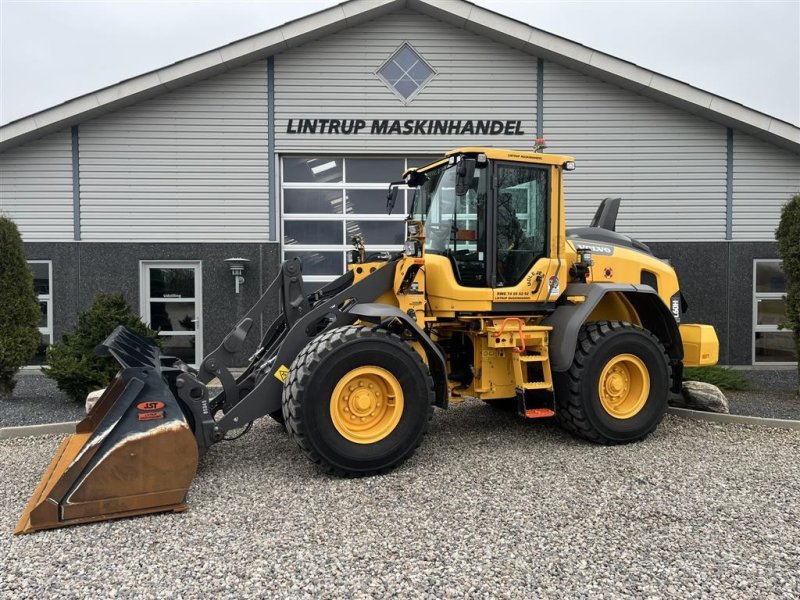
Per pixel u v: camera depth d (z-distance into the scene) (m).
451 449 4.84
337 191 9.55
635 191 9.70
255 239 9.38
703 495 3.75
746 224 9.80
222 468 4.36
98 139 9.19
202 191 9.29
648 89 9.32
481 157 4.64
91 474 3.38
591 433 4.90
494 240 4.84
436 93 9.43
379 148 9.41
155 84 8.83
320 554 2.96
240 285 9.34
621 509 3.52
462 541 3.10
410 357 4.29
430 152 9.45
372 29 9.30
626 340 5.00
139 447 3.46
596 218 6.47
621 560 2.89
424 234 4.93
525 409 4.84
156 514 3.50
